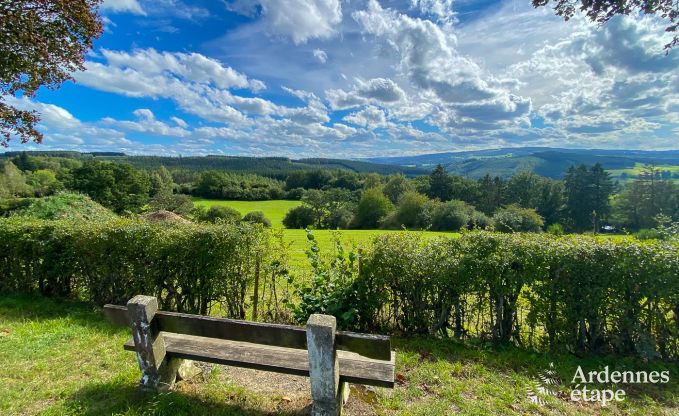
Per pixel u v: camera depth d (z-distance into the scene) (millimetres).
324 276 4883
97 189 42438
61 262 6043
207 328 2781
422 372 3709
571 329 4234
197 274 5305
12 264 6445
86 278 6020
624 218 50688
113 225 5852
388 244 4801
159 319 2926
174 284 5492
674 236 4707
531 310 4340
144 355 2975
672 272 3918
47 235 6258
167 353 3100
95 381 3389
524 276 4297
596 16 4344
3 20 7188
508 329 4473
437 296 4641
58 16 8133
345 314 4535
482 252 4500
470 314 4566
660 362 3988
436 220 47406
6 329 4766
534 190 64312
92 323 4969
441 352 4211
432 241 4859
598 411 3203
